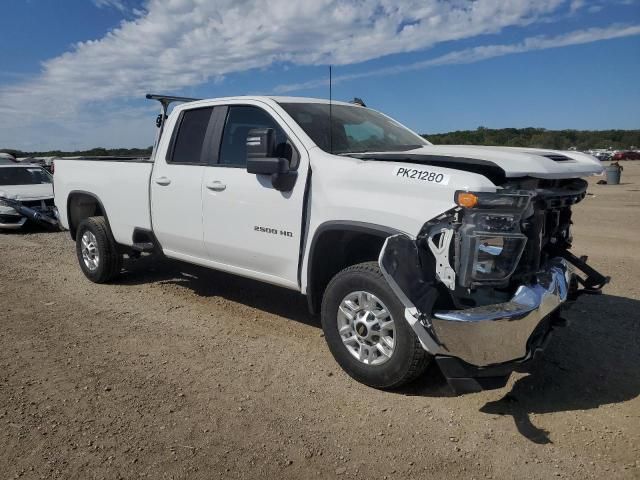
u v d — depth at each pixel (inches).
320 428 136.3
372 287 149.3
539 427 135.7
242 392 154.8
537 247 142.6
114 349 186.5
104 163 253.6
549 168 141.4
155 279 277.4
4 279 285.1
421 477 117.5
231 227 192.7
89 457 124.6
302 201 169.0
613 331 196.4
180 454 125.8
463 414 141.9
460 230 132.8
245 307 230.5
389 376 148.3
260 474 119.0
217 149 201.0
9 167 529.3
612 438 130.3
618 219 499.5
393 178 147.1
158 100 253.3
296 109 187.8
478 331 130.6
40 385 159.3
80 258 277.9
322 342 190.9
